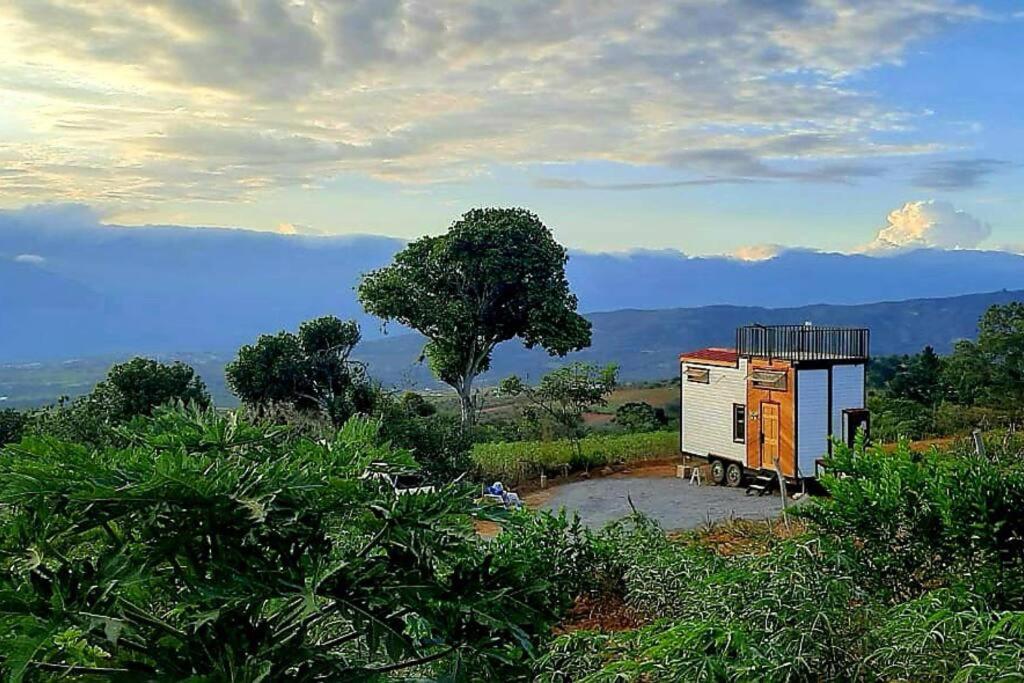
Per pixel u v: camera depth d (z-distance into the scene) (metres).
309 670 2.12
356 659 2.51
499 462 20.25
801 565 3.29
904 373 26.23
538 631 2.42
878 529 4.49
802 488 17.14
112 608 2.01
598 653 3.12
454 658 2.19
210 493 2.00
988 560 4.29
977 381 23.80
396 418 17.91
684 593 4.64
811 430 17.52
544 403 25.62
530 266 25.41
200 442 2.43
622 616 5.71
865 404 17.97
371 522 2.24
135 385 17.38
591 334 26.86
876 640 2.81
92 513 2.05
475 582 2.30
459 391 26.33
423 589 2.18
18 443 2.13
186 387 18.02
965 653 2.60
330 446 2.47
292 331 21.12
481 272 25.55
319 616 2.17
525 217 26.31
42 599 1.95
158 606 2.27
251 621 2.13
